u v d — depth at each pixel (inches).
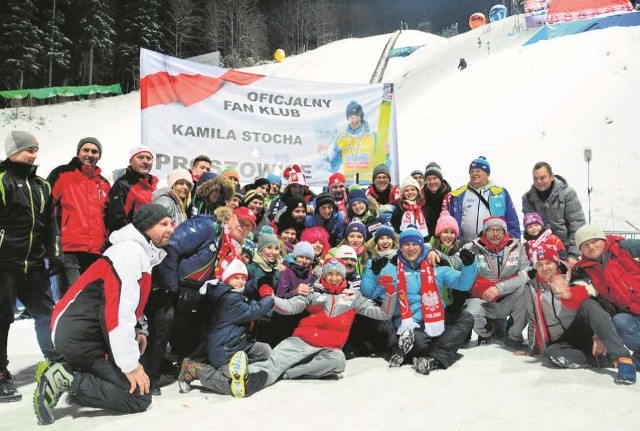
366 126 294.2
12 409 128.1
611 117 617.0
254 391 138.8
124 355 115.7
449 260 186.5
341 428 110.3
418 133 818.8
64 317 119.0
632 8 1197.1
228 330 143.6
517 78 852.6
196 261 146.2
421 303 170.4
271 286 171.5
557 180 214.5
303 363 156.9
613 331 144.5
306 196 259.3
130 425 113.2
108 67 2239.2
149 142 242.1
